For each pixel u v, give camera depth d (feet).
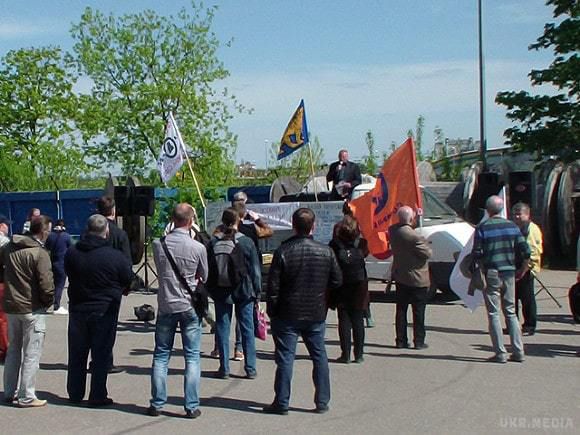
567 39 81.30
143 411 25.94
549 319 44.04
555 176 75.15
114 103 115.85
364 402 26.73
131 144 118.21
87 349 26.91
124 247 31.96
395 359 33.71
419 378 30.14
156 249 25.30
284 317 25.02
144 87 113.80
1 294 30.27
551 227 74.90
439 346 36.55
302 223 25.18
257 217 34.76
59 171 123.44
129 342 38.50
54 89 129.59
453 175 112.47
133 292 58.80
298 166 110.63
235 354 34.14
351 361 33.27
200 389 28.78
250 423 24.34
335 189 61.16
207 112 114.93
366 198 41.88
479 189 57.47
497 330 32.68
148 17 116.26
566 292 56.24
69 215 99.81
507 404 26.16
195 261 25.22
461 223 52.34
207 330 41.73
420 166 96.73
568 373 30.71
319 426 23.93
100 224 26.71
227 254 29.76
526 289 39.06
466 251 35.63
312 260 24.86
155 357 25.52
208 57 116.98
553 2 83.66
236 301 30.07
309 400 27.12
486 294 32.76
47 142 125.18
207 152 113.29
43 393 28.50
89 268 26.20
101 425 24.32
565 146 84.07
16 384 27.14
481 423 23.94
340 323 33.12
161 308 25.29
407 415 25.00
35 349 26.48
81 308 26.40
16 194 100.53
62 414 25.62
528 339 37.99
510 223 32.86
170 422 24.58
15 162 122.11
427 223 51.70
